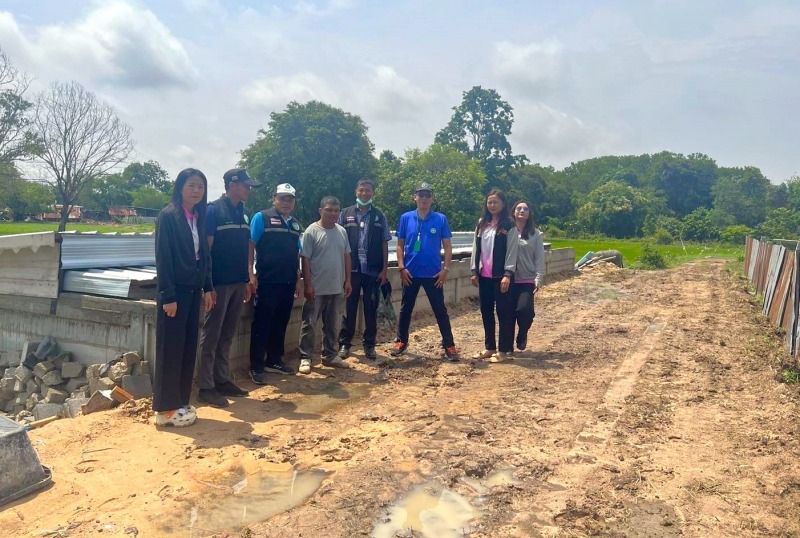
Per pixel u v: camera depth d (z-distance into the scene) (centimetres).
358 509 354
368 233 721
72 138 3853
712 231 6188
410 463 422
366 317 733
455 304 1195
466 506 361
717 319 1110
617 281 1872
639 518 348
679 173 9219
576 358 766
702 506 362
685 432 492
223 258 541
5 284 693
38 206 7612
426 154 5197
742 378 670
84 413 529
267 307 614
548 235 7156
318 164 4569
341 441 461
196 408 531
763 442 467
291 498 367
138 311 588
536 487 387
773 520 346
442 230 737
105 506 350
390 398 582
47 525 328
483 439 473
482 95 7262
